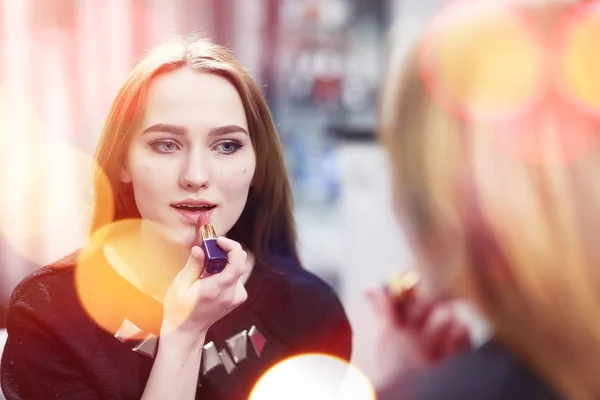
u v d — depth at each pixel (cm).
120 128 72
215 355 77
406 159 40
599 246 35
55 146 205
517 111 37
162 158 71
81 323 72
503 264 36
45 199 205
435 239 39
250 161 74
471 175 37
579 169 36
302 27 223
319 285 89
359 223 206
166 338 65
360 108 222
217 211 72
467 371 40
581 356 35
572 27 37
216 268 65
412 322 71
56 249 206
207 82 72
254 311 81
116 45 207
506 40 38
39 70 203
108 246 76
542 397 38
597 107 36
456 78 38
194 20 213
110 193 76
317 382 82
